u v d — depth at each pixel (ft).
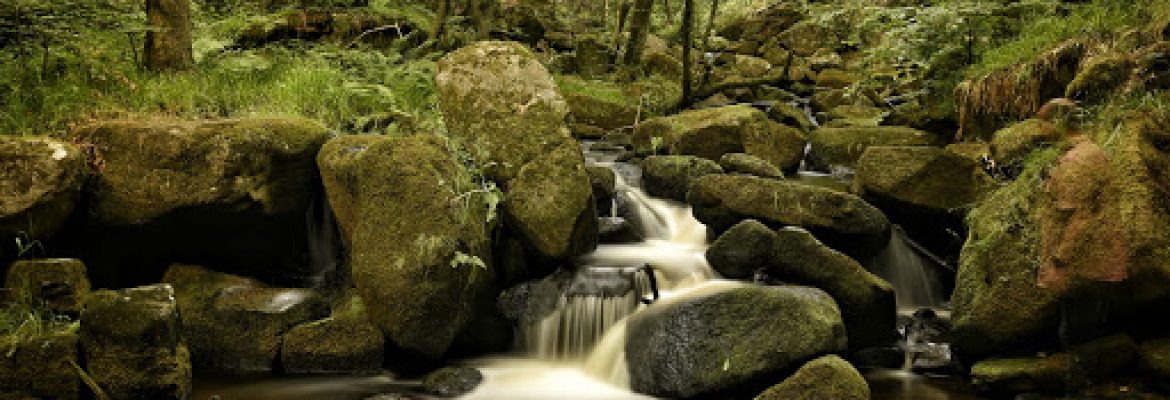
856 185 20.36
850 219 17.97
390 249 14.94
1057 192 13.76
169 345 12.73
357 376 15.10
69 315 13.71
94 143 15.94
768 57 45.57
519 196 16.69
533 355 16.35
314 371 15.15
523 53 18.88
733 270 17.20
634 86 34.47
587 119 30.35
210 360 15.44
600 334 15.93
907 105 28.35
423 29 32.07
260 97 20.89
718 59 44.11
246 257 17.35
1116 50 17.35
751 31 50.11
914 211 19.13
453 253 14.73
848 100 33.68
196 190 15.78
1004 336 14.08
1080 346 13.16
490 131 17.74
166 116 18.40
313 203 17.81
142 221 15.80
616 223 19.76
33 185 14.15
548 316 16.31
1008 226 14.70
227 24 27.53
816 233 18.17
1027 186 14.89
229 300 15.90
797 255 16.31
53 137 16.40
